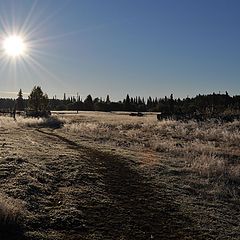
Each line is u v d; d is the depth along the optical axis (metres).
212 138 28.75
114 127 40.25
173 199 13.05
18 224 9.40
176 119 44.25
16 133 29.83
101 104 121.69
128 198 12.77
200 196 13.73
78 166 16.50
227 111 43.03
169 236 9.92
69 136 30.27
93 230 9.83
